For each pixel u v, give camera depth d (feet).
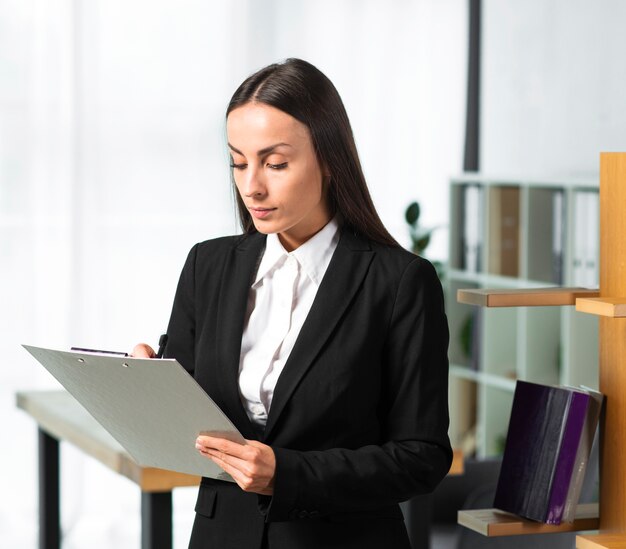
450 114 19.88
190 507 18.80
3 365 17.87
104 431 10.09
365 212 6.22
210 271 6.52
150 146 18.45
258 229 5.98
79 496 18.04
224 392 6.16
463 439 18.04
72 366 5.84
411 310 6.08
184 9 18.43
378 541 6.08
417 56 19.74
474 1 19.53
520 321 16.43
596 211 14.97
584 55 16.65
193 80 18.56
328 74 19.40
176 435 5.85
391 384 6.12
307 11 19.16
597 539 6.78
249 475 5.58
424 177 19.92
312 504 5.75
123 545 17.66
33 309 17.97
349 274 6.14
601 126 16.30
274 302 6.26
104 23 18.04
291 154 5.83
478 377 17.54
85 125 18.06
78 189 18.08
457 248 17.97
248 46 18.78
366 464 5.83
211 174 18.72
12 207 17.83
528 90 18.17
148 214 18.53
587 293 7.09
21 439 17.89
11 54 17.63
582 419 6.89
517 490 7.16
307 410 5.93
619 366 6.96
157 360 5.28
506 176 16.74
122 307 18.52
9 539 17.44
